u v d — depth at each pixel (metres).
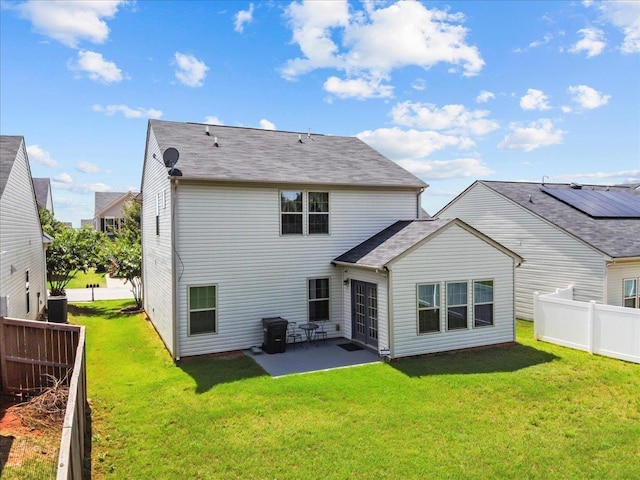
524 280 17.72
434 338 11.88
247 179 11.93
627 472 5.97
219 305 12.05
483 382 9.48
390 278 11.22
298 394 8.73
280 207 12.87
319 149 15.77
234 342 12.27
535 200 18.59
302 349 12.34
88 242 21.14
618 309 11.39
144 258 18.44
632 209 19.20
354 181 13.55
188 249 11.65
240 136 15.25
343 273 13.65
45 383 8.21
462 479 5.76
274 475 5.82
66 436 3.95
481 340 12.58
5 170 11.59
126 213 38.25
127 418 7.61
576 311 12.38
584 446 6.71
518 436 7.02
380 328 11.70
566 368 10.54
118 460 6.19
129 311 18.83
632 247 15.00
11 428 6.62
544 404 8.38
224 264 12.12
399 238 12.66
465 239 12.29
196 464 6.09
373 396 8.63
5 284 10.92
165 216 12.64
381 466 6.05
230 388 9.10
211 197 11.91
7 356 8.07
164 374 10.14
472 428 7.28
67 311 18.09
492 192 19.45
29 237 14.92
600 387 9.33
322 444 6.67
